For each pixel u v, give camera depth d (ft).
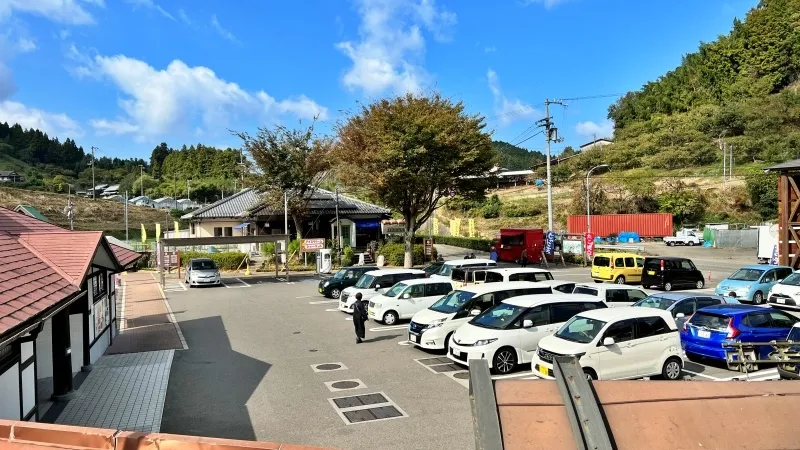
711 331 41.52
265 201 141.79
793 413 12.23
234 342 54.24
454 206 256.73
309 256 132.77
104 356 48.73
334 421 31.89
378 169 113.39
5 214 40.68
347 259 133.39
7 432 13.60
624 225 207.21
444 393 36.86
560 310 43.73
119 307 79.05
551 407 11.53
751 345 28.07
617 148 286.87
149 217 294.66
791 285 67.62
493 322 43.09
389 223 245.65
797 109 261.03
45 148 520.42
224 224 155.84
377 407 34.22
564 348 35.81
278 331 59.41
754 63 310.65
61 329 36.73
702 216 213.87
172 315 71.26
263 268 126.00
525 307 43.06
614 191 227.81
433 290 64.64
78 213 265.13
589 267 130.21
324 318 67.15
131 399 36.37
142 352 50.34
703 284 90.43
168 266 129.39
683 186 220.02
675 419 11.71
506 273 64.75
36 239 34.53
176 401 36.19
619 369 36.04
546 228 219.00
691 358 44.55
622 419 11.57
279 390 38.19
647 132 302.86
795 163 87.04
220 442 12.52
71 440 13.20
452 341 43.06
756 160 245.45
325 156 134.92
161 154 522.06
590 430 10.91
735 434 11.66
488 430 10.92
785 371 28.63
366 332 58.03
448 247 194.39
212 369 44.21
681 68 361.51
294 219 144.46
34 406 28.68
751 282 73.10
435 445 28.12
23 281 25.94
